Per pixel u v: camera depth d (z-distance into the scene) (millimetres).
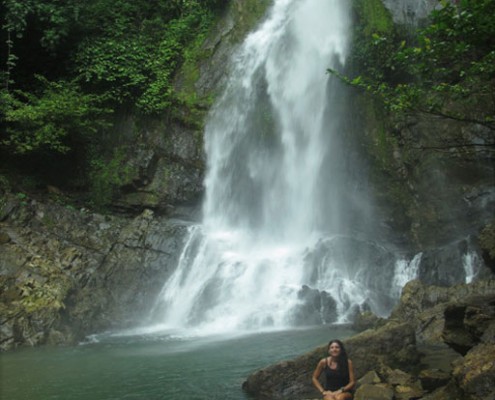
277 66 20203
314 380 6875
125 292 15258
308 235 18359
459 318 7715
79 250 15969
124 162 19734
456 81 10719
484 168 16125
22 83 20766
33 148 18531
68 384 8828
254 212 19172
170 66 21281
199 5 22703
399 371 7707
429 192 16703
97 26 21375
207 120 19984
